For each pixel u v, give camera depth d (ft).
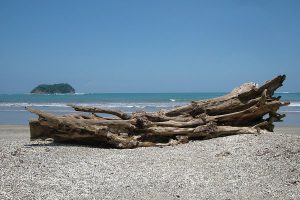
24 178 32.35
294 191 29.14
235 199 27.43
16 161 38.83
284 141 44.57
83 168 36.65
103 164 38.50
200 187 30.42
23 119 110.52
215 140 49.16
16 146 48.88
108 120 51.01
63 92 587.68
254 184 31.19
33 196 27.27
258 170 34.94
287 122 98.12
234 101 53.47
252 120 54.60
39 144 51.47
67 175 33.81
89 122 50.37
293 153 38.88
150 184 31.19
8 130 78.54
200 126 50.57
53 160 40.14
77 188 29.68
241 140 47.21
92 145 51.24
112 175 34.04
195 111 54.19
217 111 53.98
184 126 51.62
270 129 53.93
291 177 32.63
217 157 40.40
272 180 32.17
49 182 31.27
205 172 35.04
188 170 35.83
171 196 28.04
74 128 49.42
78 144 51.83
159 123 51.52
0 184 30.19
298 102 200.44
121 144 48.75
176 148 47.16
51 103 207.92
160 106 164.96
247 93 53.72
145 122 50.83
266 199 27.40
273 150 40.50
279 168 34.99
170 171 35.53
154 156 42.57
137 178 33.04
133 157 42.22
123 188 29.96
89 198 27.14
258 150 41.24
